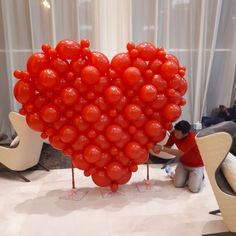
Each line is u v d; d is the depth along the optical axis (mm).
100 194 2758
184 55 4297
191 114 4484
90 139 2445
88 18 4016
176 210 2463
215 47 4371
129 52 2426
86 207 2525
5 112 4180
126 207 2518
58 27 4020
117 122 2438
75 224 2271
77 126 2369
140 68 2406
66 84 2332
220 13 4230
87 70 2244
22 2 3914
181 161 2879
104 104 2361
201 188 2863
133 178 3119
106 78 2355
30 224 2281
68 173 3297
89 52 2318
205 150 1942
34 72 2279
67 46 2256
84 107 2342
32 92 2338
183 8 4129
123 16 4012
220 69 4457
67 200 2652
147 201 2617
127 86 2416
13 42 4000
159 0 4059
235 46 4289
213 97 4562
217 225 2240
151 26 4145
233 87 4531
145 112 2521
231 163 2023
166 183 2992
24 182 3072
